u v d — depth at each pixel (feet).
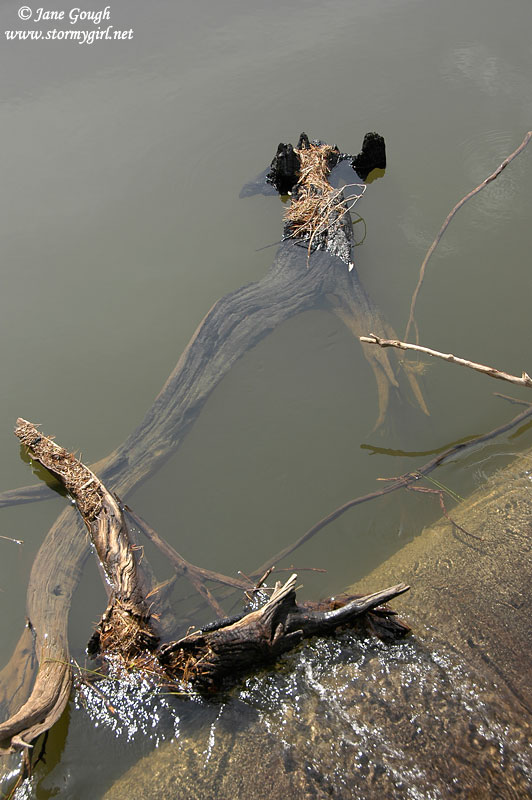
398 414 22.56
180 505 21.54
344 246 28.19
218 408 24.16
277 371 25.20
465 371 23.66
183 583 19.33
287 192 32.45
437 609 16.90
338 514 20.13
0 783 14.43
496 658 15.56
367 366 24.93
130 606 17.12
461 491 20.34
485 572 17.57
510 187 30.12
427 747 13.98
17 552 20.43
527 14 41.27
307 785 13.55
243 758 14.20
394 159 32.68
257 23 44.24
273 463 22.36
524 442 21.30
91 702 15.69
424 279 26.84
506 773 13.43
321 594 18.49
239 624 15.69
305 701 15.11
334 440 22.71
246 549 20.18
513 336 24.34
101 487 20.30
